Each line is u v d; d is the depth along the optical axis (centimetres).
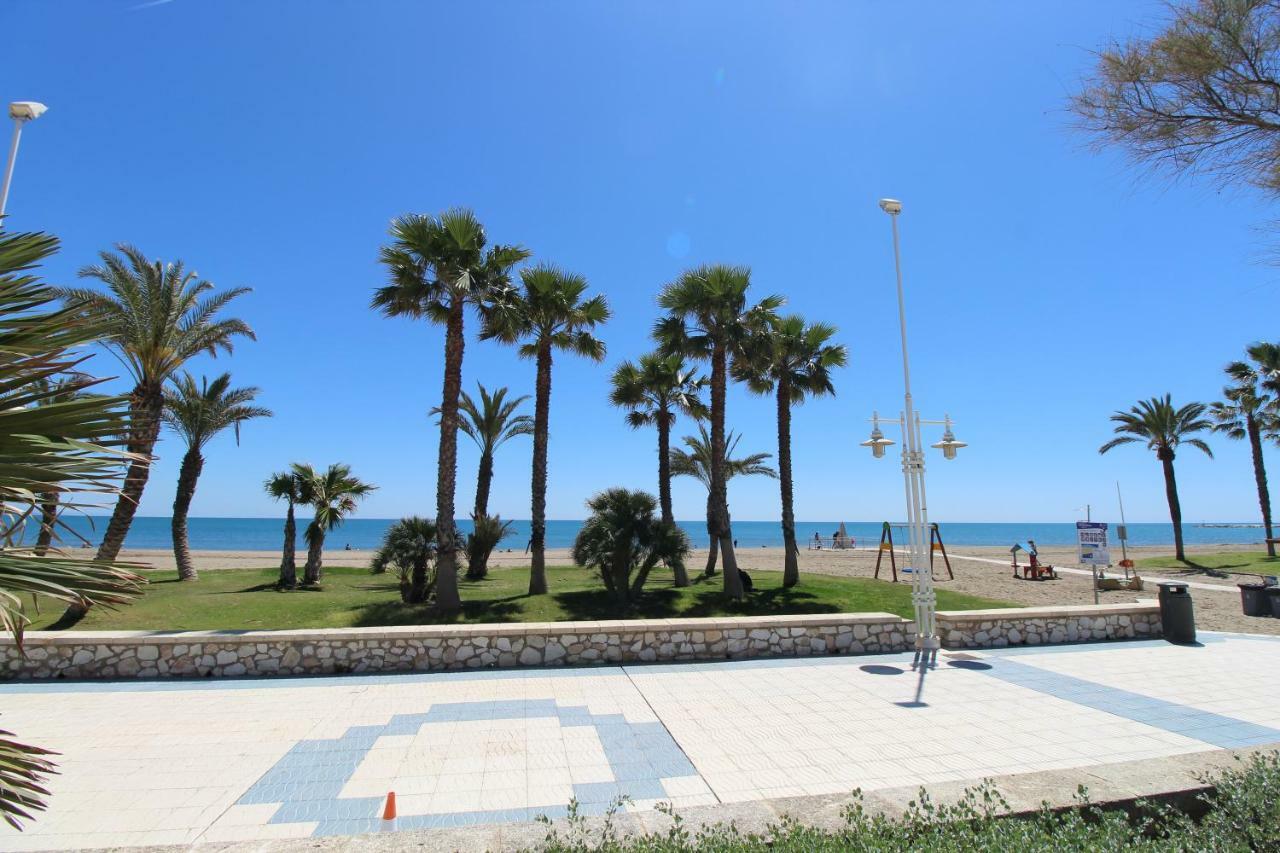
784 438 1914
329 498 1959
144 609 1365
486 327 1598
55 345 254
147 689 786
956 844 305
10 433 231
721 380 1708
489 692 775
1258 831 317
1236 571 2717
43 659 836
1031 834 317
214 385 2098
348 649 877
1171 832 339
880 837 317
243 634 865
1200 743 593
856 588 1772
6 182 575
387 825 408
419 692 775
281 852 324
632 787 498
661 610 1441
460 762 550
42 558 246
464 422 2430
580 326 1805
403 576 1552
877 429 1117
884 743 595
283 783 505
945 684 810
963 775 520
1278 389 3222
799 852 304
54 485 240
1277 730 630
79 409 243
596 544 1468
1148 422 3350
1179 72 451
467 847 327
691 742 599
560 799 476
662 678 841
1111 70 474
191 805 464
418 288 1433
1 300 244
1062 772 427
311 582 1928
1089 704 720
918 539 1029
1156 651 1003
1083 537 1426
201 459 2098
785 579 1828
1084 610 1083
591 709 706
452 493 1379
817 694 766
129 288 1536
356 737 613
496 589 1836
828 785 501
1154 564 3092
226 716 678
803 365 2011
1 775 247
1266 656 967
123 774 520
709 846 313
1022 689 785
